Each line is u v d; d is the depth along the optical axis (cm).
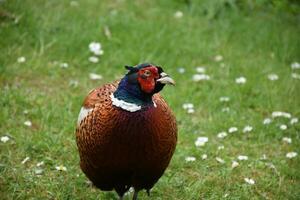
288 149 992
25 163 890
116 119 677
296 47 1308
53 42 1209
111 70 1181
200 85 1163
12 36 1205
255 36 1351
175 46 1277
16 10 1256
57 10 1309
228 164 933
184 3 1452
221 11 1418
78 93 1099
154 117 685
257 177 909
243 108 1109
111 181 737
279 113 1062
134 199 768
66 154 920
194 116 1070
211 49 1291
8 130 961
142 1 1448
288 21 1419
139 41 1266
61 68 1162
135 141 682
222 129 1028
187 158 923
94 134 691
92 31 1263
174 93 1116
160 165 720
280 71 1234
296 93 1155
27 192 823
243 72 1222
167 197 845
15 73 1120
